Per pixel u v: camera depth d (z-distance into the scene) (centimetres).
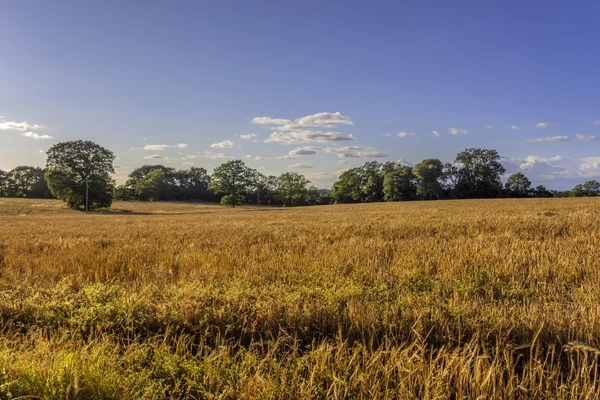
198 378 313
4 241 1446
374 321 394
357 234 1313
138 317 433
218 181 9006
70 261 843
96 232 1900
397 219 2080
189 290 494
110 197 7131
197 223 2578
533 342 332
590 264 641
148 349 364
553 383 300
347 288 510
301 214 3866
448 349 346
